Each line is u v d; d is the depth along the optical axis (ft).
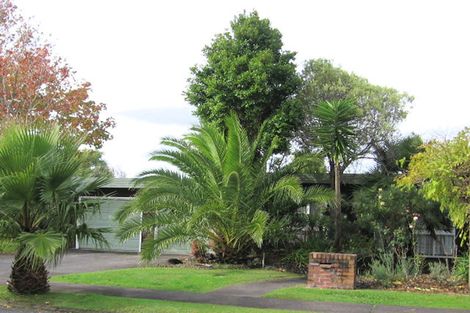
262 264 57.67
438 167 39.86
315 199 55.26
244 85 65.31
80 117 91.56
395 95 73.82
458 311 33.91
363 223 54.60
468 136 41.55
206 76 69.92
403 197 52.90
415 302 36.60
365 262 53.67
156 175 56.90
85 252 74.59
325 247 56.39
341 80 72.95
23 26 83.66
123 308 34.30
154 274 49.32
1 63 79.92
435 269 46.65
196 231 56.13
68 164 36.50
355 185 64.08
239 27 68.64
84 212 38.24
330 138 51.72
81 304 35.37
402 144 63.31
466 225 47.85
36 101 83.15
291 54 69.67
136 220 54.19
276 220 57.41
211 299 38.11
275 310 33.86
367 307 35.19
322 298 38.04
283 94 67.36
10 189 35.01
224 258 58.08
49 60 84.84
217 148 55.77
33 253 34.19
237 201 54.85
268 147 61.82
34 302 35.99
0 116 75.20
